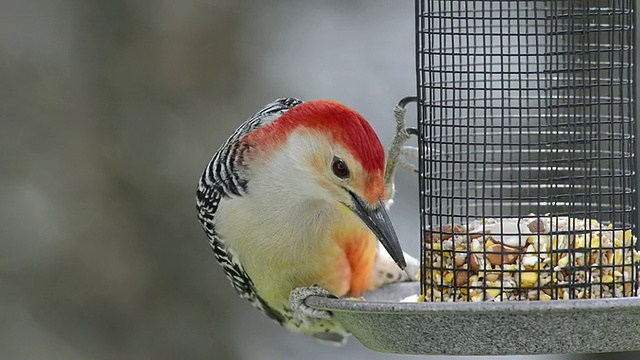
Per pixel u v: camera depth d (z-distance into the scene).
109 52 16.89
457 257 9.70
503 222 9.66
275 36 17.48
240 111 17.03
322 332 11.95
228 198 10.97
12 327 16.09
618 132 11.09
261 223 10.76
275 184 10.61
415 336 8.82
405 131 10.90
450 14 11.13
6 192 16.45
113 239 16.47
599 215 9.87
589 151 10.50
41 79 16.72
